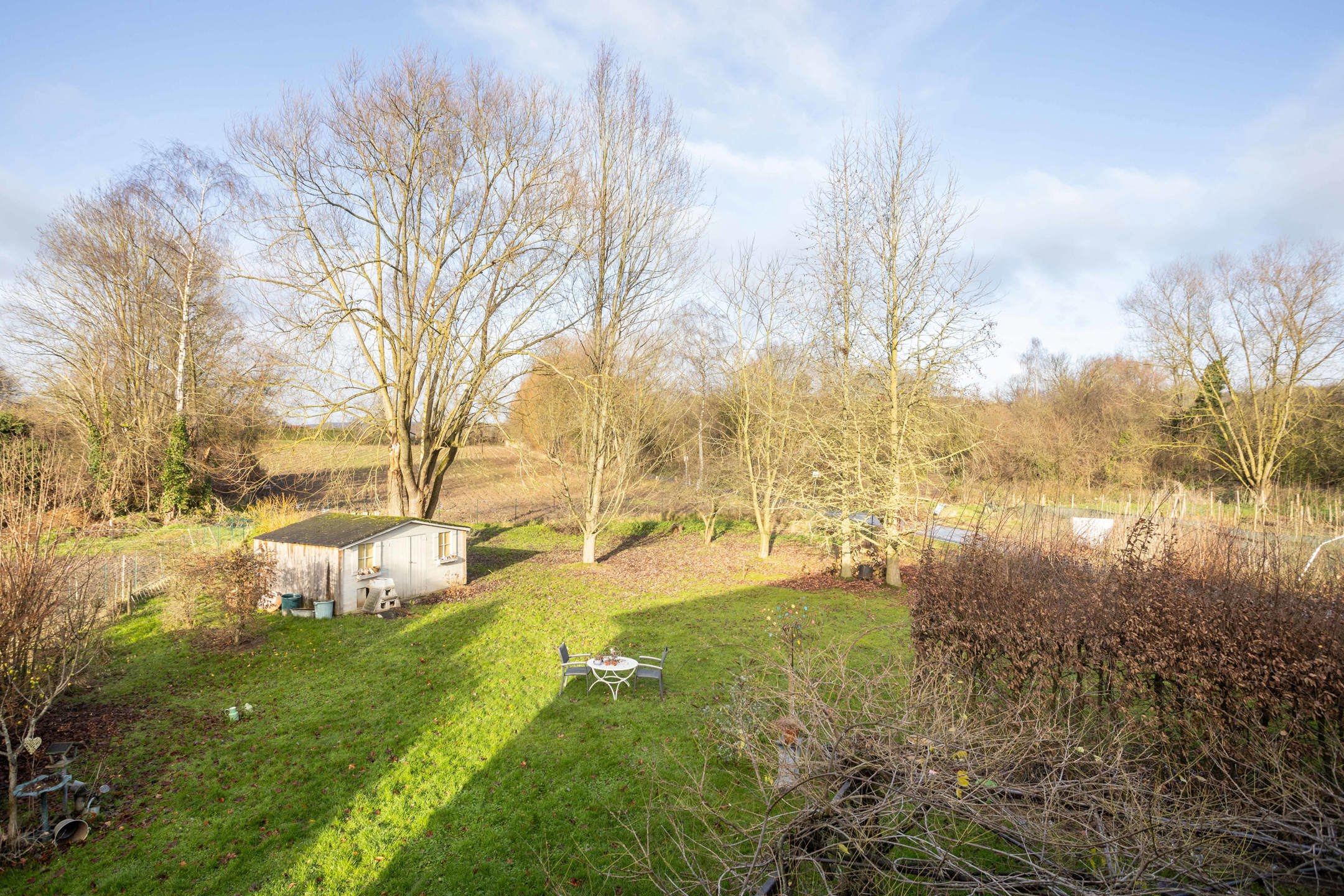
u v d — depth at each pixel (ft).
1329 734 16.94
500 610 56.95
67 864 22.06
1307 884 13.10
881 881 13.24
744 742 18.37
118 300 98.53
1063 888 11.98
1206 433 111.86
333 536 57.67
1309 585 26.58
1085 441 126.11
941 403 65.87
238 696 37.22
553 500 126.31
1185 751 19.62
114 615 49.19
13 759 22.33
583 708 35.53
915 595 30.68
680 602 61.11
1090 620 22.80
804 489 75.05
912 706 14.60
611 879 21.44
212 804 25.95
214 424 94.07
